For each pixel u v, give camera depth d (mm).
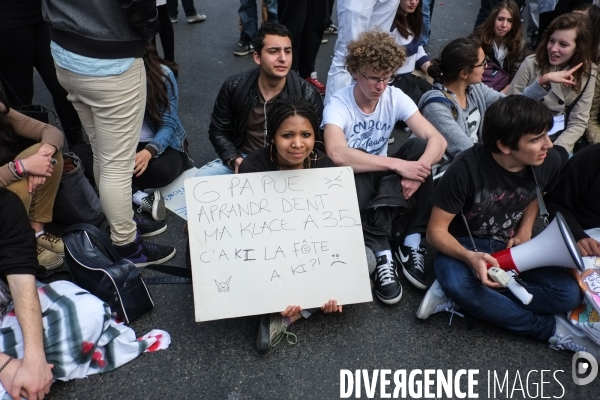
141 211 2904
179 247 2699
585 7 3113
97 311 1918
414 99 3717
